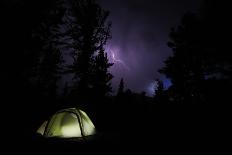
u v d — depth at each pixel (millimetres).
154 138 12047
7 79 18031
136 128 17109
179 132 13688
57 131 10695
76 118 11305
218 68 19062
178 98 28312
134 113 25125
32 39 19750
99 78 25734
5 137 9125
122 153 8953
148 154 8938
